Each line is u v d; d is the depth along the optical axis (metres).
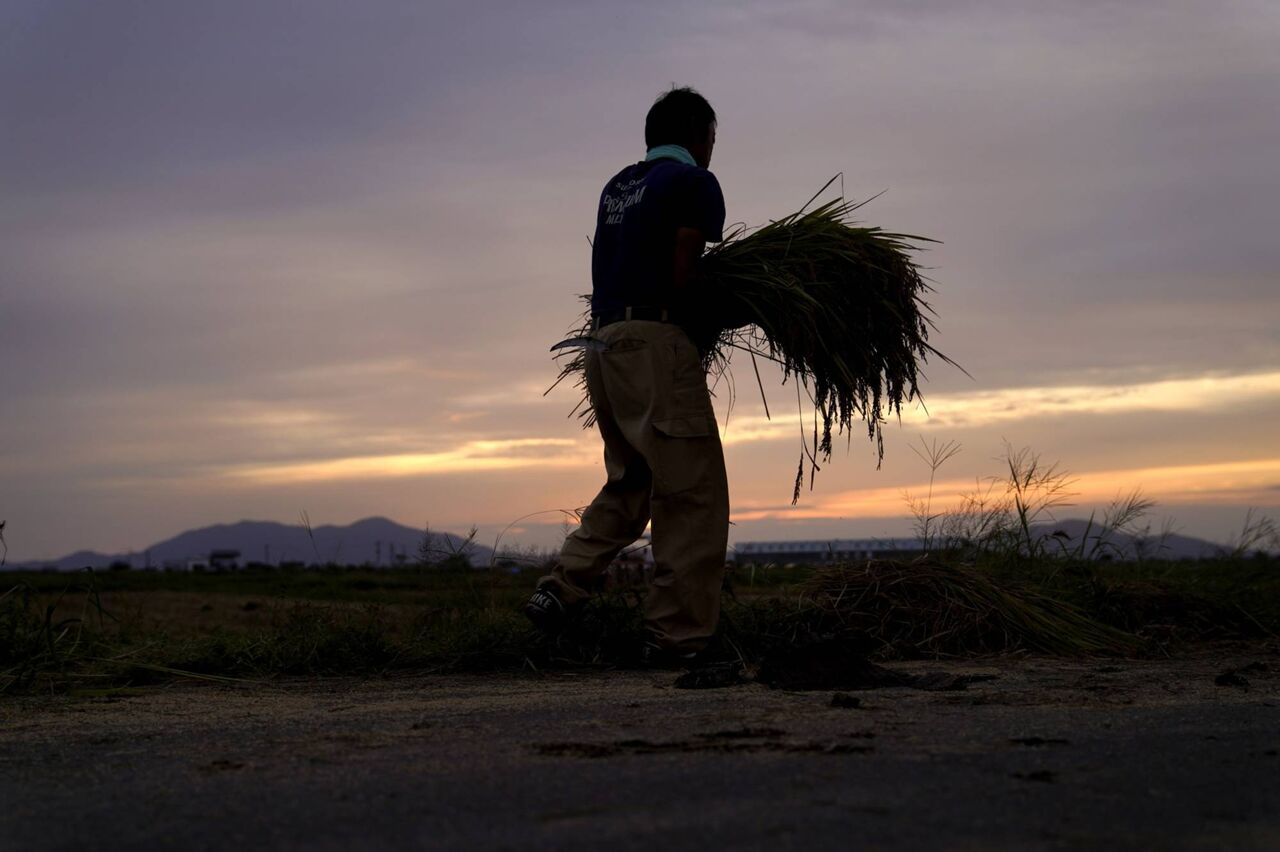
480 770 2.09
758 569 6.13
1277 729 2.47
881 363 4.66
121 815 1.81
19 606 4.93
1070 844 1.51
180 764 2.31
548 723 2.74
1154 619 5.89
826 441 4.57
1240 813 1.68
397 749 2.40
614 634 4.66
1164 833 1.57
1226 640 5.69
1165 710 2.84
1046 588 5.76
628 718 2.79
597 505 4.51
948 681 3.45
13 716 3.38
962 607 5.07
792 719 2.71
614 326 4.31
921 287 4.69
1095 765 2.04
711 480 4.29
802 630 4.90
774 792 1.83
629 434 4.26
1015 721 2.62
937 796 1.79
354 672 4.53
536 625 4.50
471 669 4.53
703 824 1.63
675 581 4.26
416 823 1.69
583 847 1.52
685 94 4.54
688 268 4.19
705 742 2.36
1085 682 3.63
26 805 1.93
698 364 4.32
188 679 4.38
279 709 3.38
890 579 5.27
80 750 2.59
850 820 1.64
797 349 4.46
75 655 4.67
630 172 4.49
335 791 1.94
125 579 17.58
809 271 4.48
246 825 1.71
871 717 2.72
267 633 4.93
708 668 3.71
